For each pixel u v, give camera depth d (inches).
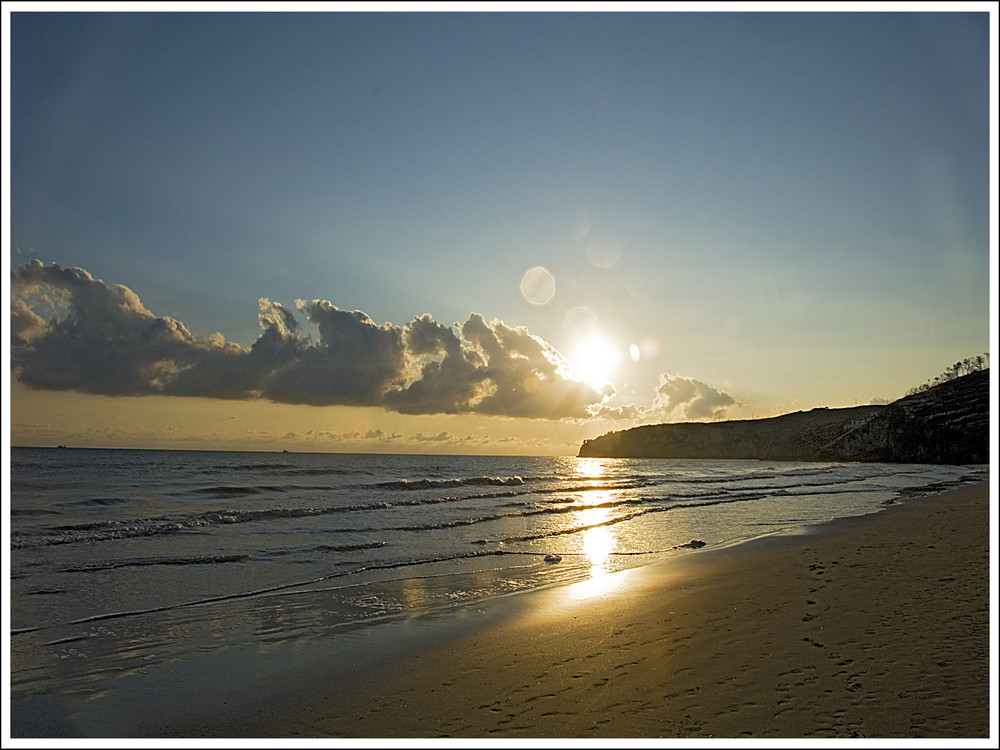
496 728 189.2
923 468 2694.4
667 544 575.2
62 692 231.0
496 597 371.6
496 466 3166.8
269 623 318.7
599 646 260.5
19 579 404.8
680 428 6845.5
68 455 2987.2
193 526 649.6
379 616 331.3
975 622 257.0
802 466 3316.9
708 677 215.2
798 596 323.3
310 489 1187.9
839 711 181.9
